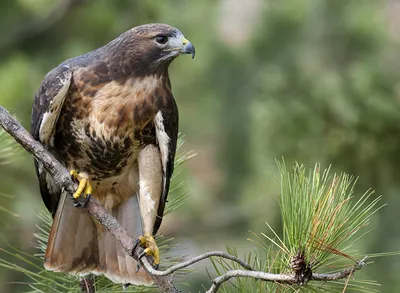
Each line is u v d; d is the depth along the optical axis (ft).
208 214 52.26
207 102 55.83
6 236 41.57
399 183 40.22
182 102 55.98
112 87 27.53
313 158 40.16
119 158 28.07
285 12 53.88
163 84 28.17
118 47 27.91
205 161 56.03
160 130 27.94
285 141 40.78
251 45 54.90
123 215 29.07
